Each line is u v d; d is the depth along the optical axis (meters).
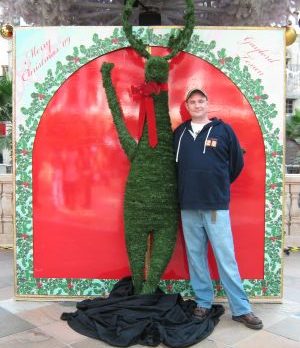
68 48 3.40
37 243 3.52
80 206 3.50
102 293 3.54
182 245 3.48
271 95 3.41
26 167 3.47
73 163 3.47
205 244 3.19
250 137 3.44
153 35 3.36
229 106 3.42
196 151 3.00
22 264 3.54
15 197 3.49
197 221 3.09
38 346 2.76
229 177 3.11
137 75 3.40
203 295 3.20
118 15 5.35
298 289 3.93
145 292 3.20
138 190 3.14
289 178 5.43
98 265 3.53
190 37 3.25
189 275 3.47
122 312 2.99
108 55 3.40
